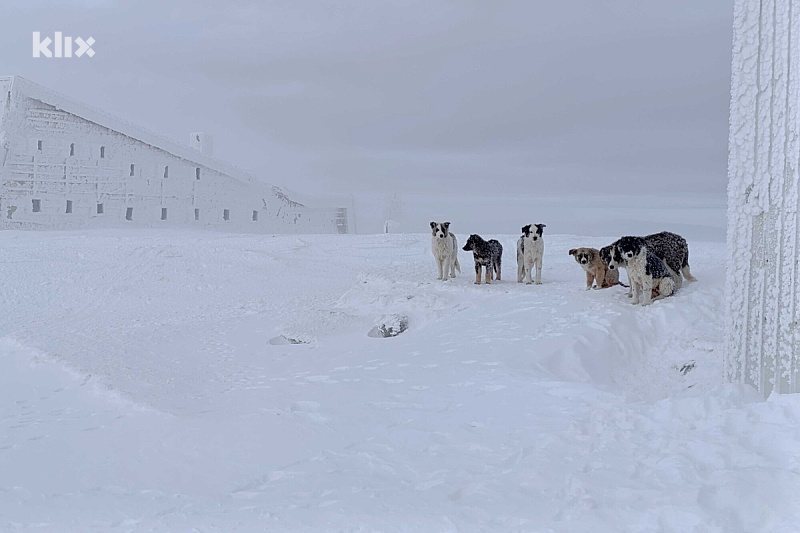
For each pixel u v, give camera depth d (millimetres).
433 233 17312
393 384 10234
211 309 20750
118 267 26594
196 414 9836
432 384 9930
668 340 11688
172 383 12102
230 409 9930
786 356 7469
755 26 7672
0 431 9547
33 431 9469
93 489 6914
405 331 14844
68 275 25359
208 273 25922
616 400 8234
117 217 51625
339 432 8148
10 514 6113
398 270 19953
